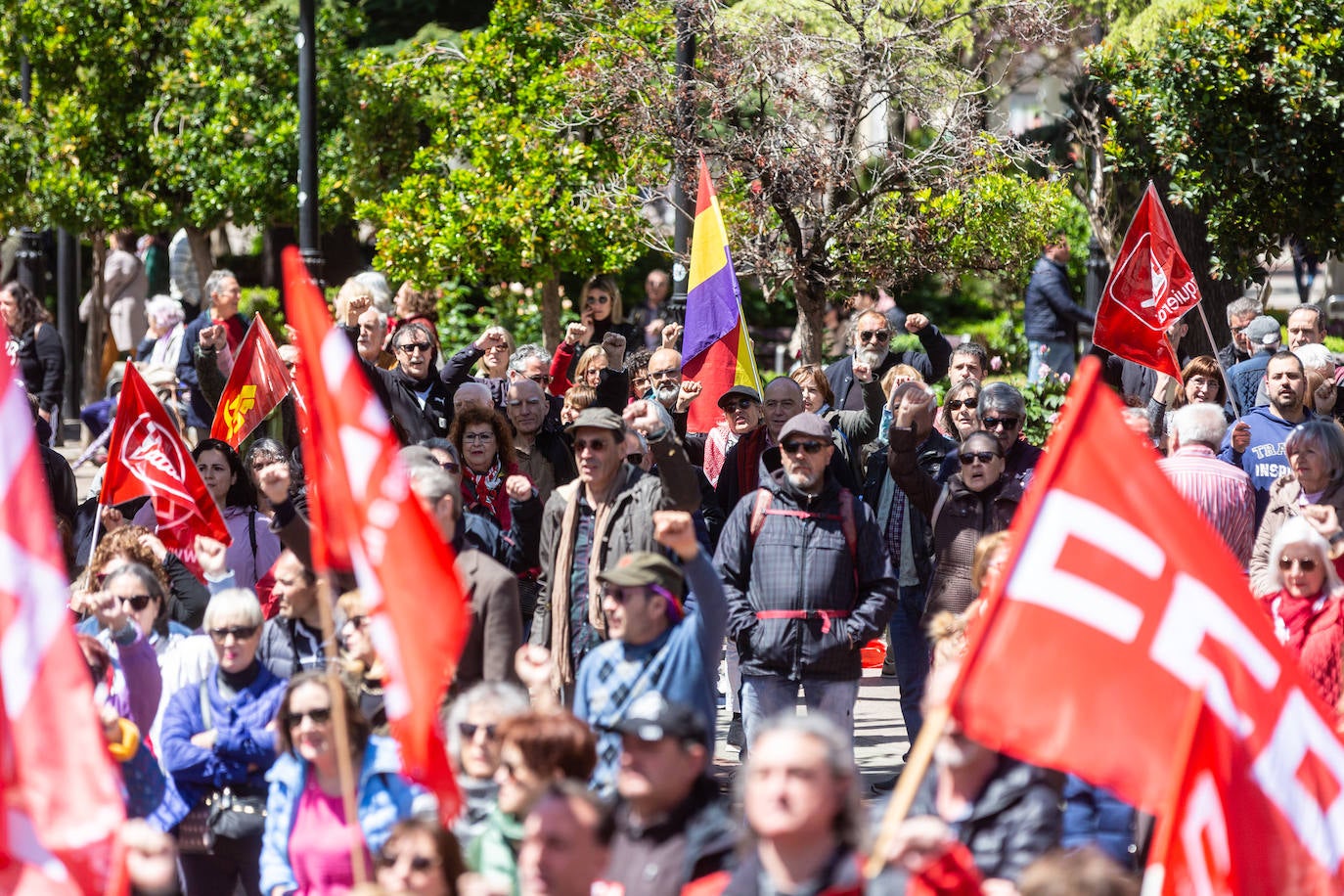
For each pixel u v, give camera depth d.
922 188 37.47
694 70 37.00
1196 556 12.30
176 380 35.81
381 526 13.41
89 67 51.69
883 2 39.00
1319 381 28.08
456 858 13.33
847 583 21.31
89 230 51.50
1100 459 12.39
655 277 49.97
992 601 12.40
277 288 62.81
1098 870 11.01
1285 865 12.09
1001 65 52.12
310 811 15.25
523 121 44.31
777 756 10.98
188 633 19.23
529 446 26.06
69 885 12.17
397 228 43.81
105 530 24.03
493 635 17.83
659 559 16.56
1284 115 36.00
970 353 28.72
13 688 12.14
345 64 52.28
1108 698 12.23
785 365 60.16
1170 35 37.72
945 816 13.26
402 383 27.19
